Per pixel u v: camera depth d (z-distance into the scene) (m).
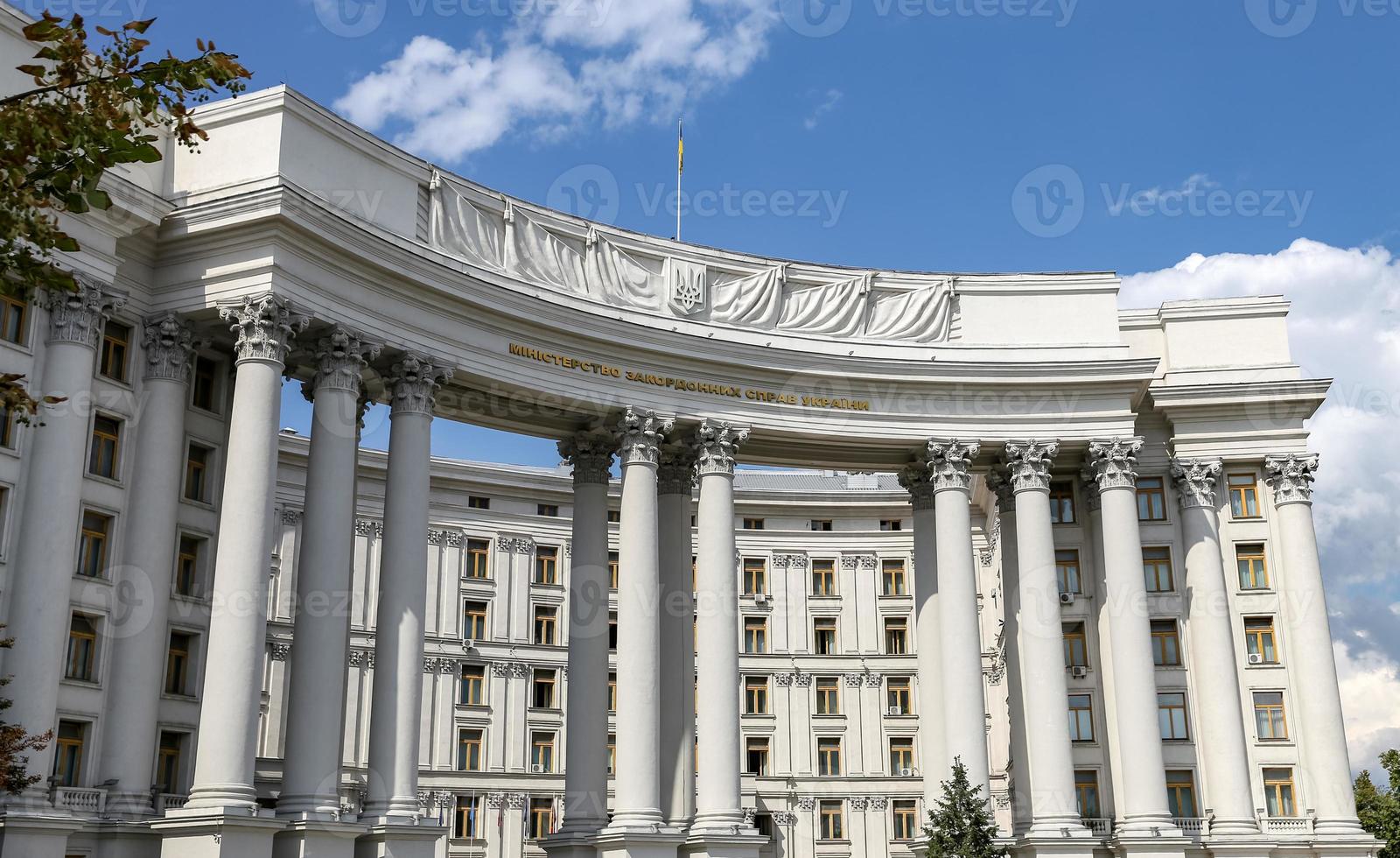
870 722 64.50
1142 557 42.81
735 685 37.50
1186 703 42.03
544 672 63.56
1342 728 40.94
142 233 31.28
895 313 42.69
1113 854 39.56
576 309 36.97
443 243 35.91
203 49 14.32
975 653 39.66
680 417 38.78
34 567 27.95
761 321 41.06
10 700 25.81
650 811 35.62
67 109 14.00
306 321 31.53
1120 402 42.12
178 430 31.41
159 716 30.72
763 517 66.56
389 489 33.47
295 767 30.06
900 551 66.69
